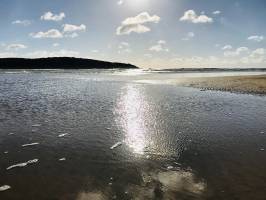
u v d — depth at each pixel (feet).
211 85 126.11
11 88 115.96
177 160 32.01
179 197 23.36
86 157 32.91
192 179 26.89
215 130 45.50
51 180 26.71
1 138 40.24
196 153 34.40
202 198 23.20
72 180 26.71
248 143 38.50
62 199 23.12
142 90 111.65
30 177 27.37
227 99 82.28
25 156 33.19
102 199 23.13
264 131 44.83
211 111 62.80
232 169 29.30
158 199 23.04
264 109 64.85
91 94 96.68
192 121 52.11
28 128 46.01
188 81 156.25
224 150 35.55
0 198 23.21
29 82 156.66
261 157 32.94
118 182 26.25
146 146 37.17
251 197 23.39
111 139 40.32
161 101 79.05
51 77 222.69
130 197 23.41
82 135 42.24
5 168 29.60
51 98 84.23
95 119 53.57
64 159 32.24
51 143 38.19
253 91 100.32
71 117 55.16
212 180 26.66
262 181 26.40
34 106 68.03
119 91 107.86
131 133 43.55
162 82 157.17
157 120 53.06
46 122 50.49
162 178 27.12
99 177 27.37
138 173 28.32
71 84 144.56
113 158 32.58
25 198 23.25
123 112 61.26
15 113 58.44
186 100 80.59
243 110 63.72
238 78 158.92
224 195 23.71
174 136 41.88
